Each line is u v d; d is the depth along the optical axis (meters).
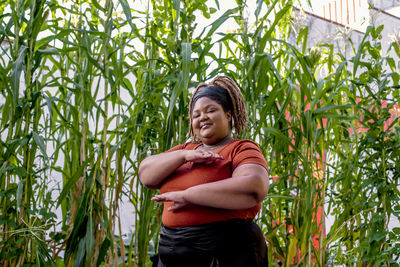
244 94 1.95
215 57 2.13
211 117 1.08
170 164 1.04
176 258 1.00
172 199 0.97
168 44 1.94
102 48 1.91
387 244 2.13
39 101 1.80
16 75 1.58
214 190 0.92
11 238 1.63
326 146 2.19
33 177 1.80
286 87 1.99
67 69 2.09
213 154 1.00
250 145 1.03
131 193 1.97
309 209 1.97
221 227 0.97
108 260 1.85
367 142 2.18
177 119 1.99
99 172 1.79
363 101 2.24
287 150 2.06
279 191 2.05
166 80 1.85
